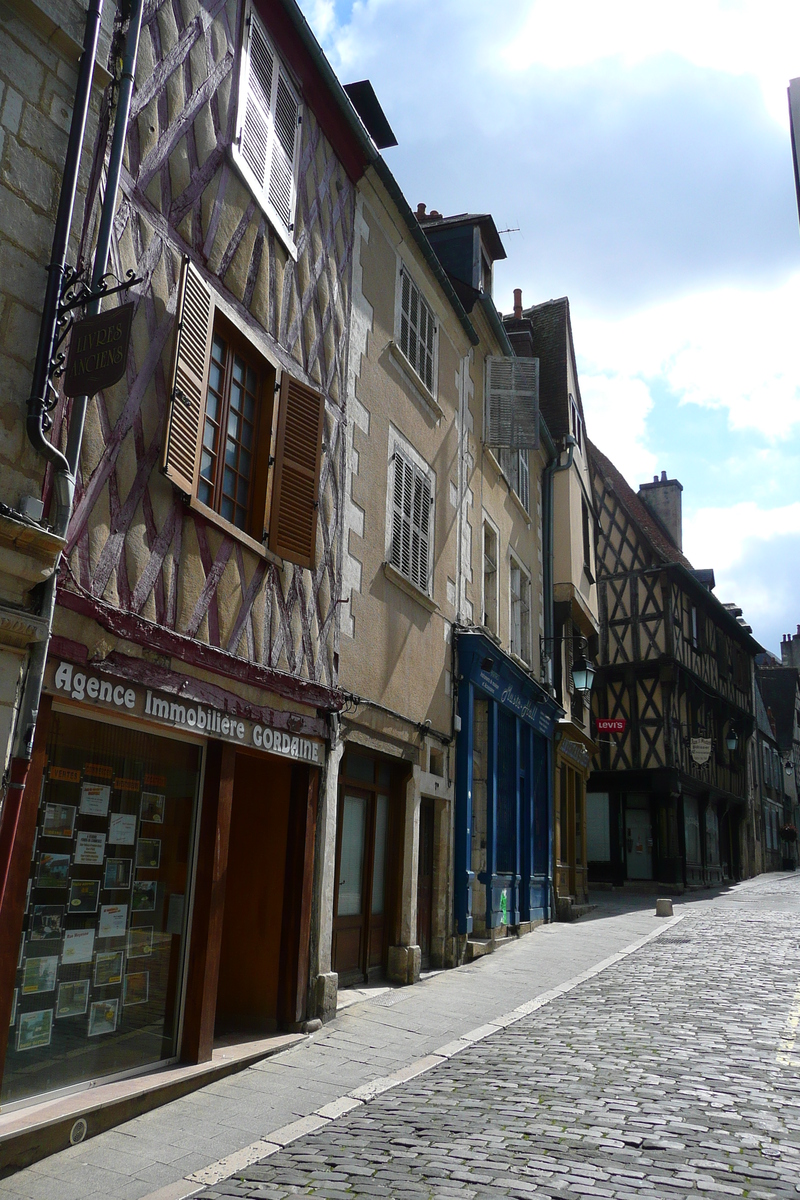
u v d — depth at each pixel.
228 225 7.06
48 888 5.10
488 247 15.43
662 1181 4.11
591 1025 7.85
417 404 11.34
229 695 6.72
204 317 6.52
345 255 9.41
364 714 9.13
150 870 6.00
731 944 13.79
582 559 20.23
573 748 19.31
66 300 5.25
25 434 4.83
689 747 28.92
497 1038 7.54
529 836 15.33
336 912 8.97
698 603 31.84
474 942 12.19
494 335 14.91
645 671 28.31
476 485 13.69
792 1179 4.16
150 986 5.93
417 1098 5.70
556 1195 3.94
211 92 6.88
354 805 9.48
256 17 7.62
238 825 8.06
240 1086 5.98
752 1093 5.58
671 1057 6.54
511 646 15.65
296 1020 7.43
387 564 9.90
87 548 5.32
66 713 5.29
